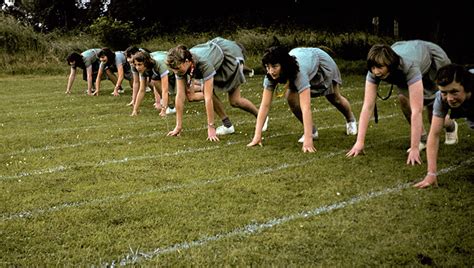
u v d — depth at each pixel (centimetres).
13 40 1816
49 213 357
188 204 366
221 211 351
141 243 303
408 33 1528
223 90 608
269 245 295
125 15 2614
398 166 448
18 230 327
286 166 465
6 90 1245
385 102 837
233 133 629
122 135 639
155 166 478
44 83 1405
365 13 1788
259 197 379
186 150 543
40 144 598
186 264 275
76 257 287
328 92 550
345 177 422
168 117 775
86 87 1284
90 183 429
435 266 263
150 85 880
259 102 920
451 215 329
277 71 491
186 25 2389
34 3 3155
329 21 1944
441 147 512
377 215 334
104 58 1056
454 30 1369
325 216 336
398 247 285
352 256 277
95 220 341
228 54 598
